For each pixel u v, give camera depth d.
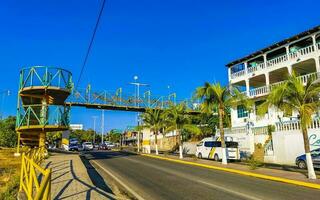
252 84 45.78
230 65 45.44
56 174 17.62
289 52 37.03
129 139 115.19
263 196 12.20
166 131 40.09
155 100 49.69
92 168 23.11
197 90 27.72
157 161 30.45
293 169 23.11
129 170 21.69
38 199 6.05
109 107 46.09
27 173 10.38
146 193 12.84
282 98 18.22
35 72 28.58
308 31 33.59
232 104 27.70
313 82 18.09
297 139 28.50
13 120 60.25
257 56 41.03
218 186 14.68
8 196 11.12
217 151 32.16
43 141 30.84
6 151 39.91
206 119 52.25
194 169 22.95
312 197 12.12
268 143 32.62
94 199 10.83
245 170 21.39
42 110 29.12
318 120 26.69
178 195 12.38
